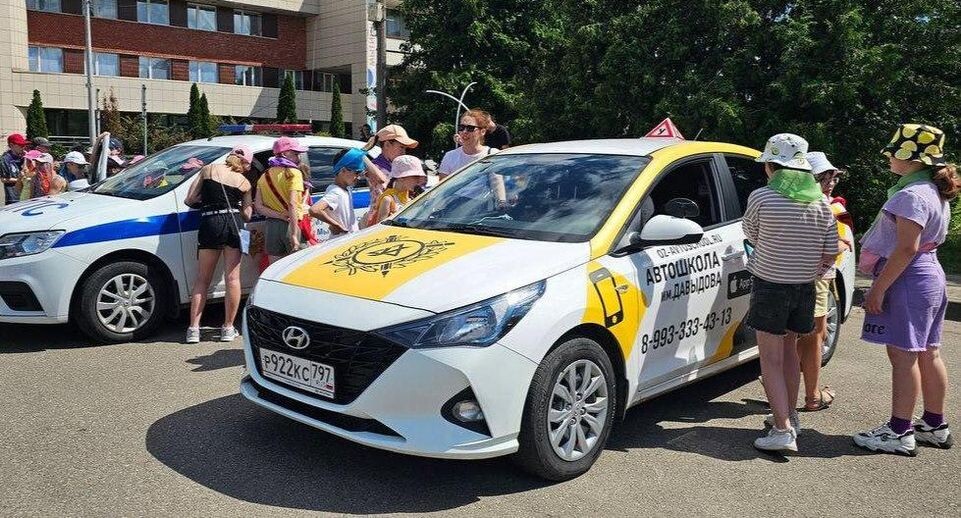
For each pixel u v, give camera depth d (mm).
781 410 4312
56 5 34812
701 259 4609
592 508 3629
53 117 35188
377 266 3971
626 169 4645
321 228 7438
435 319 3496
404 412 3473
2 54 33250
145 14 36875
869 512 3689
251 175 7188
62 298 6020
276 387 3865
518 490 3791
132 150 34156
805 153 4281
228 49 39562
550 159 5000
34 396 4996
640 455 4305
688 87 11883
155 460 4039
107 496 3617
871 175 11727
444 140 26969
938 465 4285
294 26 41906
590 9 14930
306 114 42000
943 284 4375
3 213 6449
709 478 4023
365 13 40062
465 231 4395
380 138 6848
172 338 6582
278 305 3865
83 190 7242
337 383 3596
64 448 4168
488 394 3492
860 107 10695
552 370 3701
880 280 4262
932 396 4516
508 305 3602
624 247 4195
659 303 4281
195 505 3553
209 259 6324
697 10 12141
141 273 6395
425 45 28234
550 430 3758
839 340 7078
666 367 4398
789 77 10633
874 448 4445
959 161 11469
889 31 10875
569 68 14562
